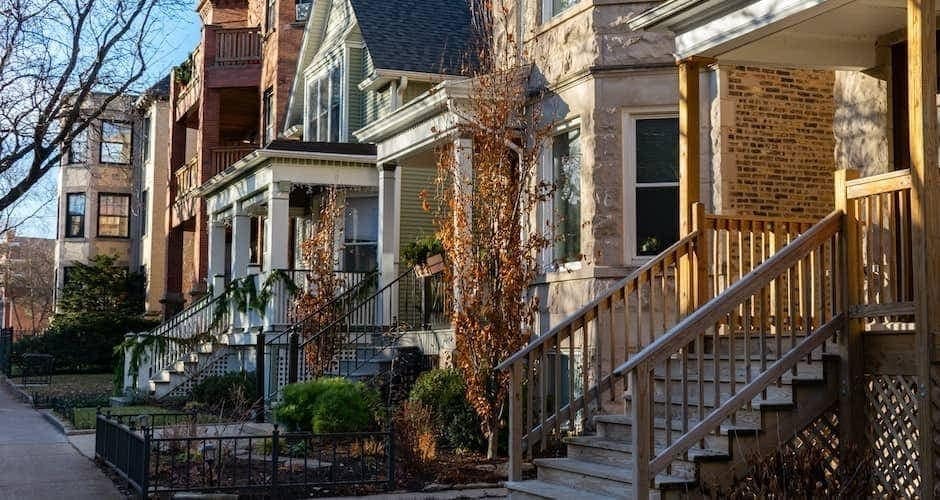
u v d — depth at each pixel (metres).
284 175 20.19
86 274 34.66
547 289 14.30
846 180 8.38
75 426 16.06
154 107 36.28
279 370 18.08
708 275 9.95
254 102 30.03
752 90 12.63
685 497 7.68
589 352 13.08
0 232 26.03
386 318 18.56
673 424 8.80
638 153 13.45
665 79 13.24
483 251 12.27
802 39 10.12
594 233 13.34
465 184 13.67
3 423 17.09
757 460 7.48
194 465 11.59
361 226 22.28
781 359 8.12
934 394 7.30
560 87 14.15
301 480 10.64
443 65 19.08
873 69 10.30
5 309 59.12
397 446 11.45
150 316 34.78
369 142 19.23
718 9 9.28
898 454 7.92
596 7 13.64
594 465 8.98
